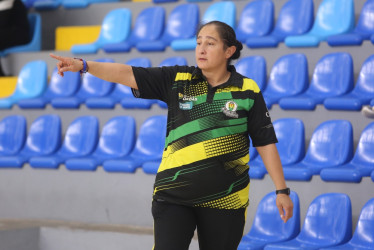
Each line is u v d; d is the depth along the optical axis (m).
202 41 5.22
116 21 13.34
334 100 9.21
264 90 10.39
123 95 11.64
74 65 5.18
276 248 7.38
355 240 7.38
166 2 13.35
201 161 5.14
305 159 9.01
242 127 5.20
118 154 10.49
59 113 11.66
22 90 12.75
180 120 5.22
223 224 5.23
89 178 10.14
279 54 10.69
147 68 5.36
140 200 9.69
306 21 11.39
